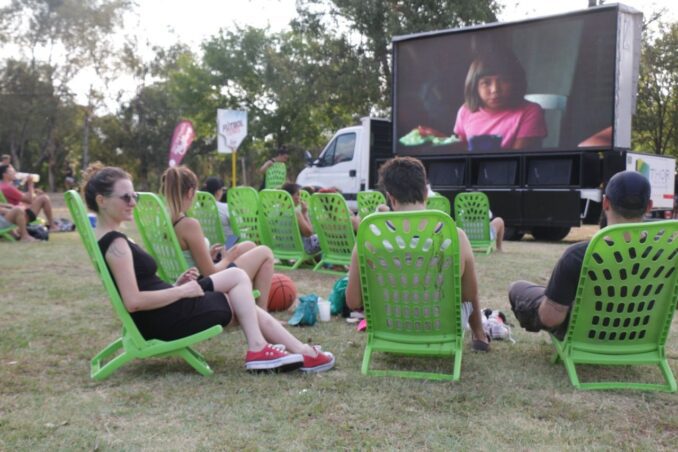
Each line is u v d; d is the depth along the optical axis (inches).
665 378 118.2
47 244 368.5
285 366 124.8
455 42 502.0
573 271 114.9
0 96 1482.5
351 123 1244.5
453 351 124.3
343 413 105.6
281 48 1371.8
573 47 446.9
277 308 186.7
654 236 107.5
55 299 203.5
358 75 971.9
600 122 439.2
